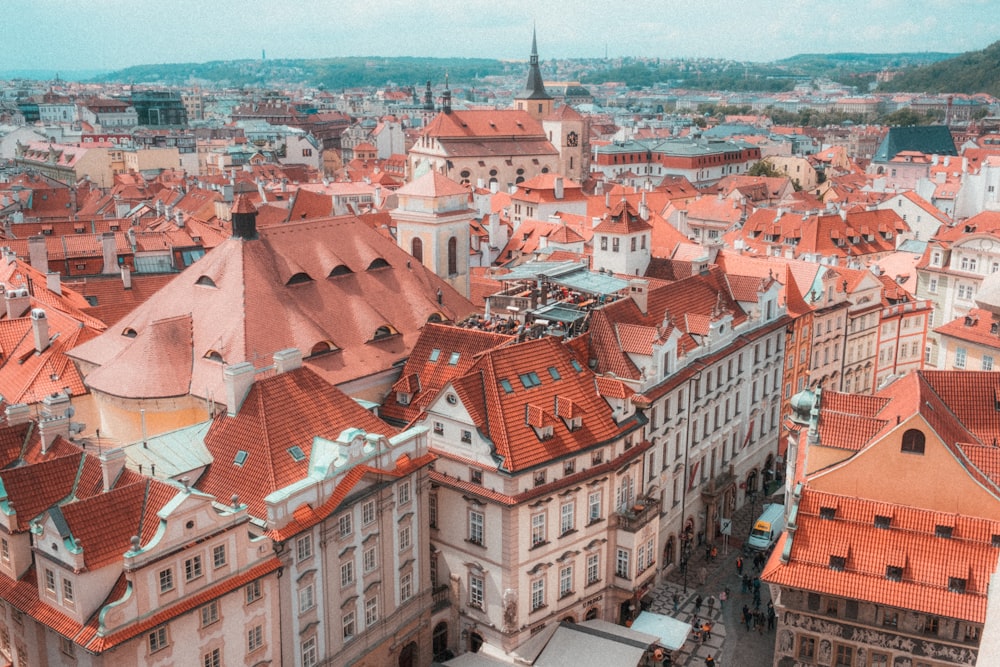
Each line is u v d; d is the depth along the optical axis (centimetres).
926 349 15825
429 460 8106
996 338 11569
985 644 3475
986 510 7312
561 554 8581
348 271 10231
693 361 10375
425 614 8400
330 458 7431
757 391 12144
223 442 7588
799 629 7556
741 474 12012
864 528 7444
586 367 9319
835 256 17962
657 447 9694
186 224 18212
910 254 17925
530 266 11944
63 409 7806
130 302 13412
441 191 11919
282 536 6738
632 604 9269
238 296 9119
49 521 5994
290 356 8000
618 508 9062
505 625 8275
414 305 10456
